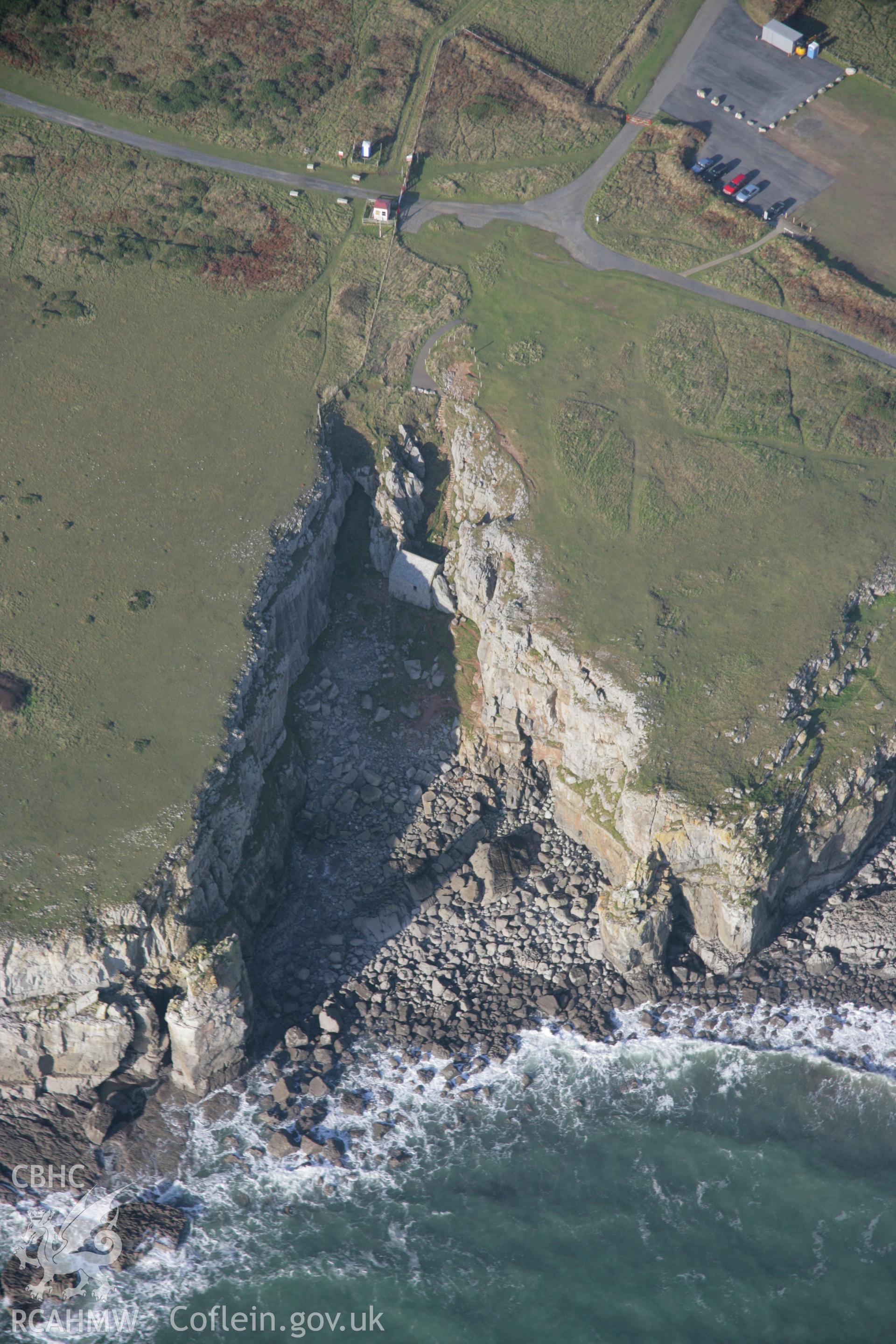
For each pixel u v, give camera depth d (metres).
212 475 99.38
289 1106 78.19
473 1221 72.56
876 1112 77.62
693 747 86.12
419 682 98.62
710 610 92.12
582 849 91.38
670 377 105.62
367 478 103.06
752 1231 71.69
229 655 89.81
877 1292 68.69
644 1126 77.25
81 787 83.12
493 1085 79.38
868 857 91.25
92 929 77.06
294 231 116.94
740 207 117.69
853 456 101.19
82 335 108.62
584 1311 68.12
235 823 85.25
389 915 87.75
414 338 108.50
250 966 85.56
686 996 83.62
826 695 89.69
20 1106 77.62
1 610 91.56
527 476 99.38
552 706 92.38
